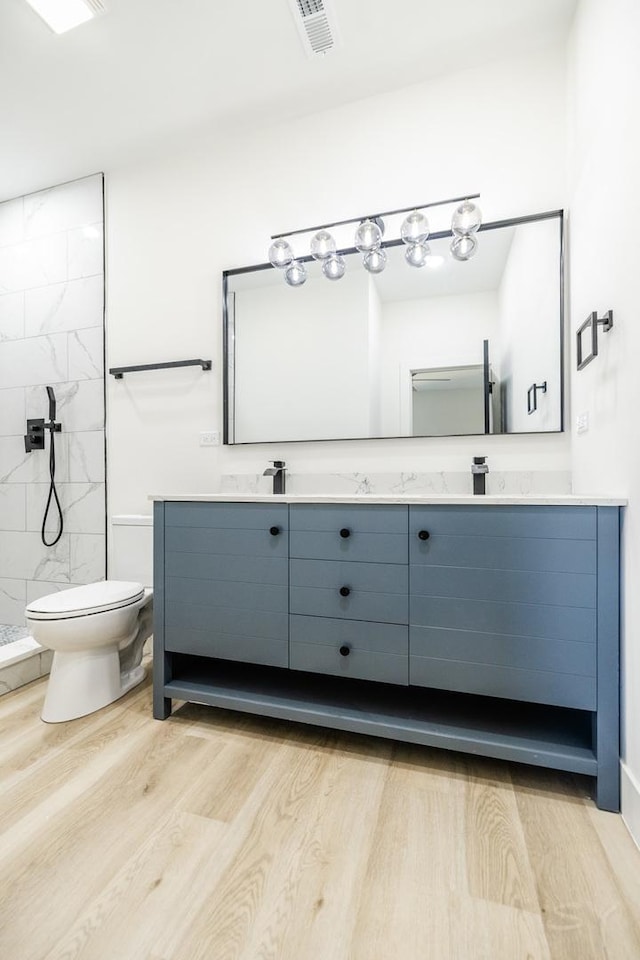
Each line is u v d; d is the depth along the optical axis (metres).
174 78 1.91
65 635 1.56
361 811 1.16
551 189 1.79
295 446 2.13
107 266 2.48
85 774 1.30
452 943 0.82
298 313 2.12
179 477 2.33
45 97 2.00
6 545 2.70
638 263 1.08
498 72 1.85
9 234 2.72
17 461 2.68
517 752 1.24
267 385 2.16
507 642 1.26
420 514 1.34
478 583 1.28
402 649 1.35
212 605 1.56
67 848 1.03
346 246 2.06
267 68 1.86
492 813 1.15
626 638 1.14
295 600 1.47
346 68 1.87
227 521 1.55
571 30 1.68
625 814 1.11
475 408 1.88
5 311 2.71
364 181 2.03
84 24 1.67
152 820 1.12
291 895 0.92
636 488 1.09
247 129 2.20
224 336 2.22
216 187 2.27
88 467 2.52
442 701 1.52
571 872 0.97
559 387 1.76
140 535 2.15
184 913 0.87
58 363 2.59
